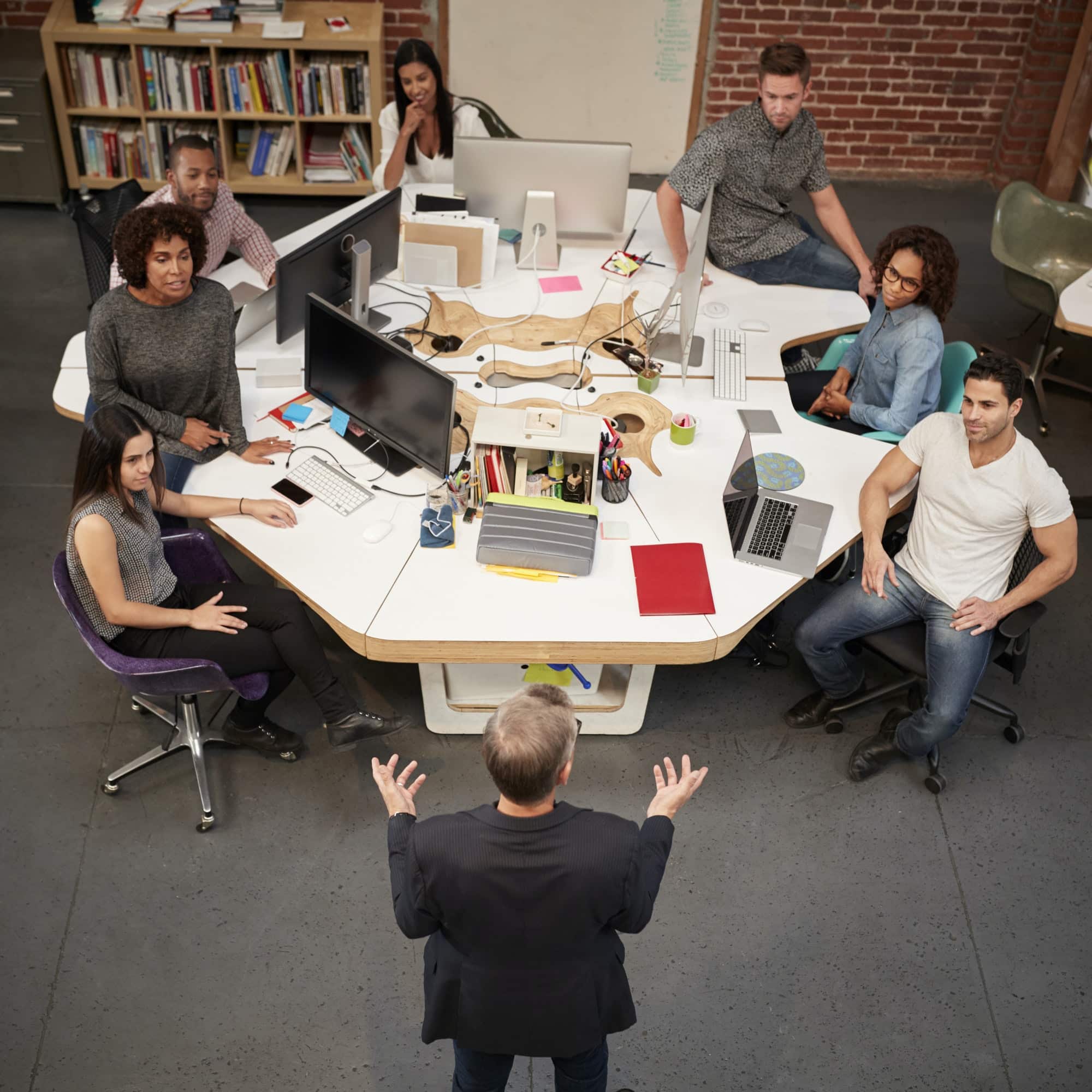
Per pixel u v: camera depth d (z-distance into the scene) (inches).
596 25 238.2
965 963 117.5
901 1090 107.3
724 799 132.1
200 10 214.4
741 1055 109.5
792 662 149.3
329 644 148.1
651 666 129.0
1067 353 208.7
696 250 139.4
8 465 173.9
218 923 117.8
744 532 127.8
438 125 189.6
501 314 164.1
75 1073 105.6
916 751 130.6
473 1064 89.3
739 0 237.5
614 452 131.3
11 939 115.3
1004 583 126.3
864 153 262.1
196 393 134.0
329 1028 110.0
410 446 131.6
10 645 146.2
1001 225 190.5
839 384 154.6
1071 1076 108.9
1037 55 241.9
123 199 169.9
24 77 217.3
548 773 74.0
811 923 120.3
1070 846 129.0
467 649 115.2
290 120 227.9
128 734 136.1
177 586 125.4
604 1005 83.8
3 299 209.3
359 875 122.8
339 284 153.3
